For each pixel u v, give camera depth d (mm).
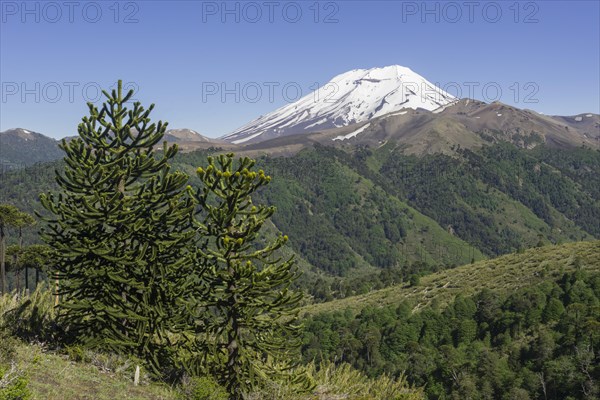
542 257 126062
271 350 18031
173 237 17703
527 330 94312
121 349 17797
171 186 17812
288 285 17344
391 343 105625
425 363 96250
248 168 16844
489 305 105312
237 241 16891
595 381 72938
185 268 17766
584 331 82062
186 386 16609
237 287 17281
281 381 18281
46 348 16578
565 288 102438
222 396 16578
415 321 109938
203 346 18000
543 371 81500
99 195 17125
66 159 17297
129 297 17922
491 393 82438
